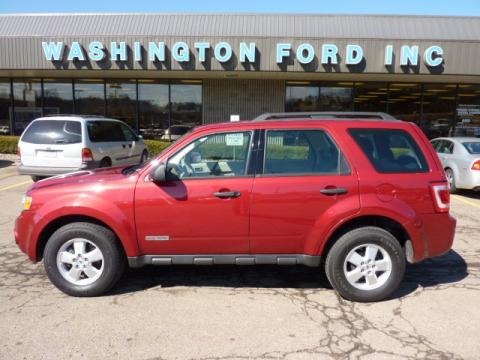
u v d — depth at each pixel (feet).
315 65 48.39
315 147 14.11
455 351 10.96
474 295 14.47
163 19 60.95
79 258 14.07
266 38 48.06
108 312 13.07
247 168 13.94
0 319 12.57
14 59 50.44
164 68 49.26
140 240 13.93
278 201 13.66
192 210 13.75
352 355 10.76
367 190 13.64
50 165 31.53
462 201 31.42
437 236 13.99
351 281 13.78
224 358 10.62
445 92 59.88
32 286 15.11
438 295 14.44
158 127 60.70
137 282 15.56
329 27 59.16
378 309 13.38
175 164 14.06
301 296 14.40
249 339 11.52
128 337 11.60
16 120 61.93
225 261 14.16
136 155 40.60
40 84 60.85
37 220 13.92
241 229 13.83
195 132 14.26
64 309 13.25
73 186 14.14
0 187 34.65
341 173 13.80
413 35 58.39
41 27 62.44
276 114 15.29
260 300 14.05
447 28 59.11
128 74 55.21
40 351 10.89
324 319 12.69
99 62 49.67
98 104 60.80
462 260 18.16
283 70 48.57
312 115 15.19
